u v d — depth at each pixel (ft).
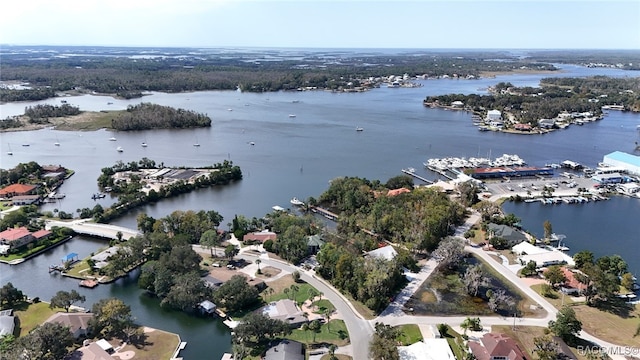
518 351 334.24
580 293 427.74
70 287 452.35
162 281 416.87
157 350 345.72
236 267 482.28
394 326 376.27
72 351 337.93
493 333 353.72
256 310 397.39
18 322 381.81
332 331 368.27
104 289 449.06
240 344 339.98
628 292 433.07
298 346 339.57
